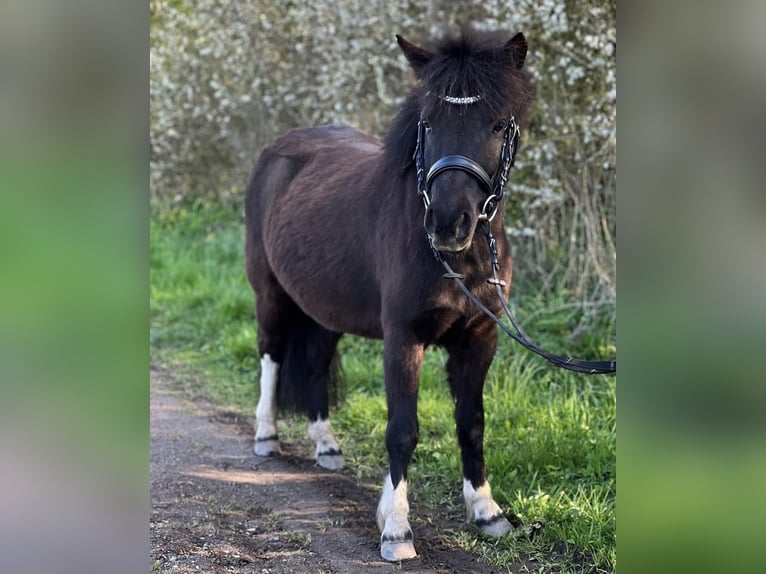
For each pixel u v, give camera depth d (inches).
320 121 314.0
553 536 127.6
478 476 135.0
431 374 198.2
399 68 270.2
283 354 175.6
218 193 379.9
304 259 152.5
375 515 139.9
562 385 185.5
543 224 227.8
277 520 138.2
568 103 218.8
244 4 333.7
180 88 365.7
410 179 126.3
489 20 219.9
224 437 181.5
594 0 208.5
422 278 121.1
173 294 296.5
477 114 111.2
